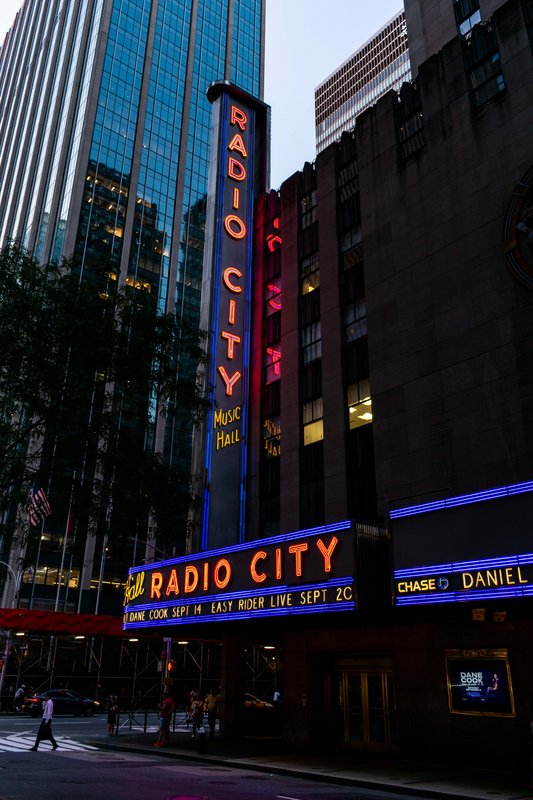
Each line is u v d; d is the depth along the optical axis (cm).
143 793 1320
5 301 1471
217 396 3069
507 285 2089
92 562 7700
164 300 9838
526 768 1664
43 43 13288
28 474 1464
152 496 1506
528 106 2183
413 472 2228
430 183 2486
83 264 9031
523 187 2122
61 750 2288
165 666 4025
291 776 1739
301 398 2969
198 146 11406
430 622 2025
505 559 1478
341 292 2884
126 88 10638
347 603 1764
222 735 2786
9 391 1454
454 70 2505
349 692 2355
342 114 15900
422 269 2420
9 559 7125
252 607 2075
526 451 1903
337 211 3050
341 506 2542
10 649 4791
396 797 1398
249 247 3503
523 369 1975
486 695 1819
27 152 12175
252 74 13212
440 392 2214
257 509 3036
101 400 1522
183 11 12256
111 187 9850
